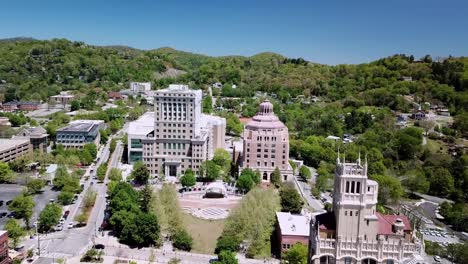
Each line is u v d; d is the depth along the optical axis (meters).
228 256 198.62
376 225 144.38
